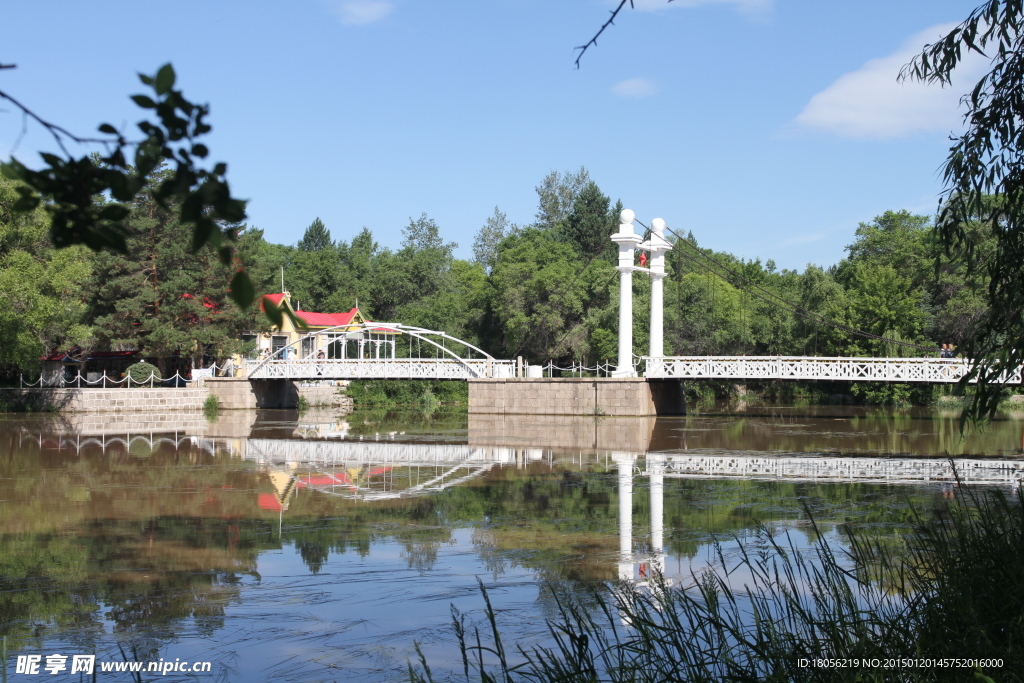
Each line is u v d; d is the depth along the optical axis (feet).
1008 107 25.73
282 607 29.89
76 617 29.07
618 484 59.26
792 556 34.65
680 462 73.10
